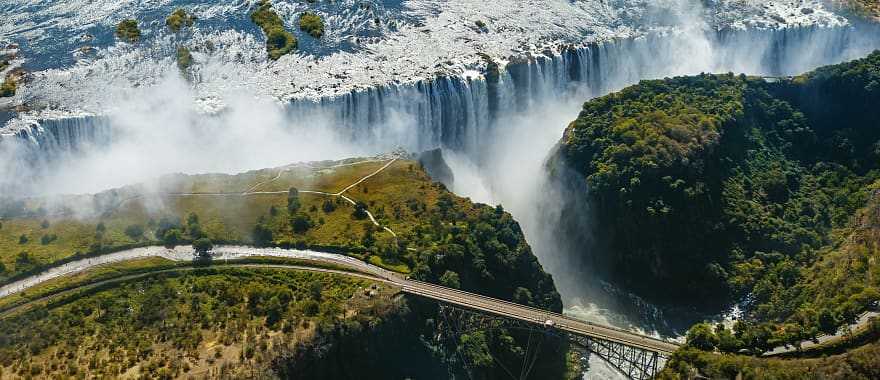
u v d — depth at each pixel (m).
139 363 196.12
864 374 199.25
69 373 192.00
